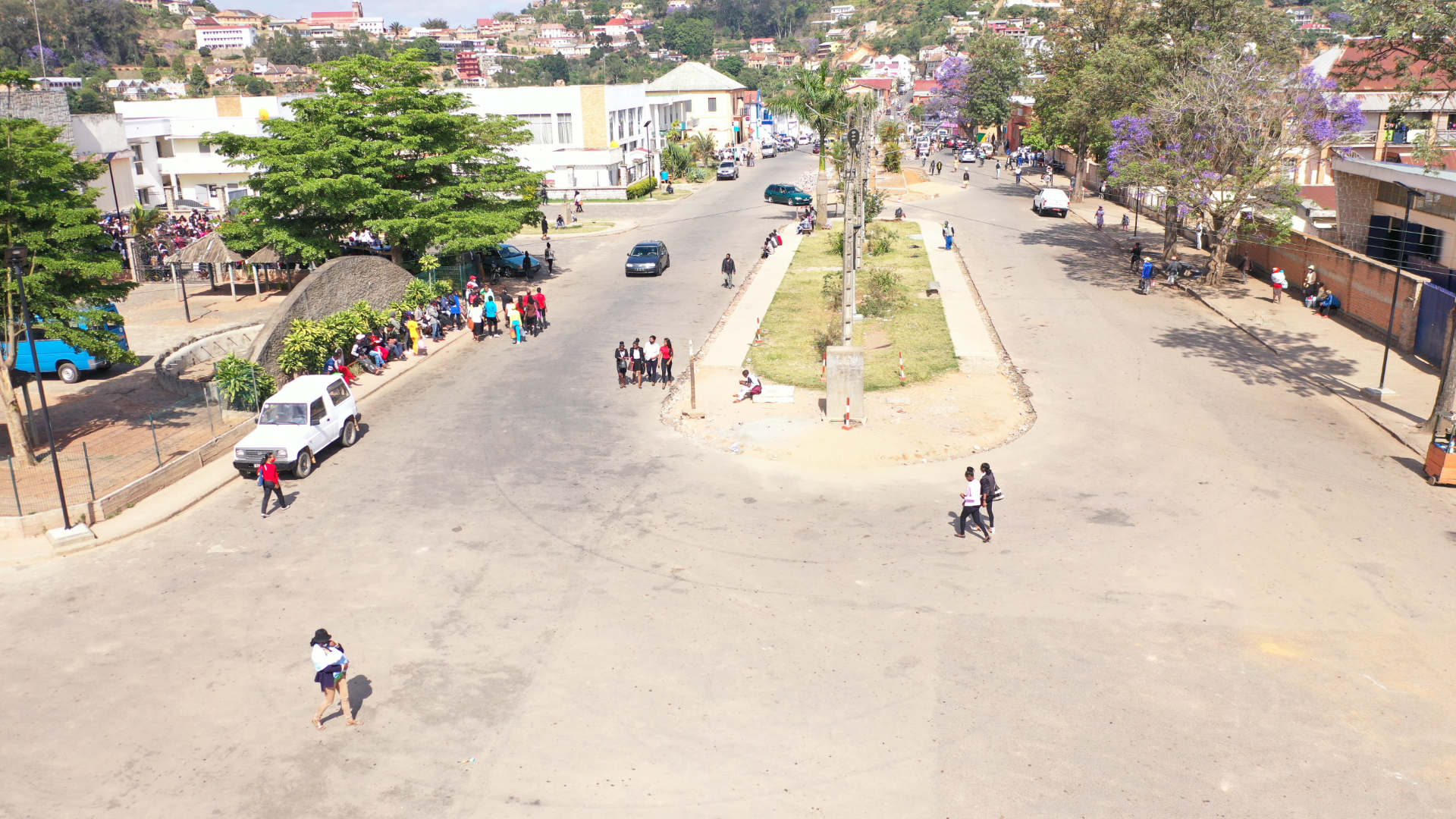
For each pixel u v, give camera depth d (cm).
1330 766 1205
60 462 2298
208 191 6656
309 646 1525
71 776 1237
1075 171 7575
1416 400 2638
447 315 3638
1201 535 1848
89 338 2309
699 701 1359
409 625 1578
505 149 4825
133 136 6062
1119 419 2534
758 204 6956
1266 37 4597
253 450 2188
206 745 1292
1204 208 4006
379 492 2144
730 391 2811
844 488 2117
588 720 1323
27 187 2319
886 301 3706
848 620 1563
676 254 5097
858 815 1134
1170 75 4134
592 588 1688
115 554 1873
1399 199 3881
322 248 3716
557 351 3319
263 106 6931
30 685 1441
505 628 1562
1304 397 2703
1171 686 1373
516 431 2530
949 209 6512
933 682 1391
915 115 14838
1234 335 3359
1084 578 1689
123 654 1517
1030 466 2223
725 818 1135
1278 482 2103
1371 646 1469
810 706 1345
